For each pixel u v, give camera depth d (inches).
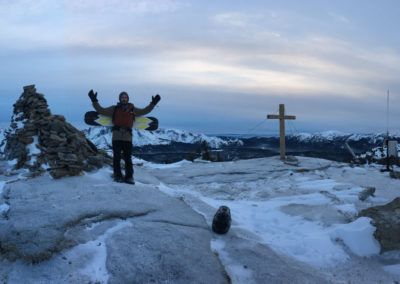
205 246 297.0
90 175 422.9
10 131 484.4
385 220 343.0
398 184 551.8
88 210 310.7
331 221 380.8
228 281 266.4
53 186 374.9
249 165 657.6
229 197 479.2
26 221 286.7
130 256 270.8
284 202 446.0
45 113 460.4
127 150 420.2
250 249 302.4
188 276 261.6
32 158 431.2
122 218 315.6
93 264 265.3
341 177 590.2
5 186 378.0
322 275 295.1
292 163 659.4
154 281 255.9
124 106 422.3
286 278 275.9
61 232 279.1
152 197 368.2
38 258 259.4
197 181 558.6
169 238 293.1
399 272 309.4
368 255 330.6
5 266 261.3
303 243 337.4
